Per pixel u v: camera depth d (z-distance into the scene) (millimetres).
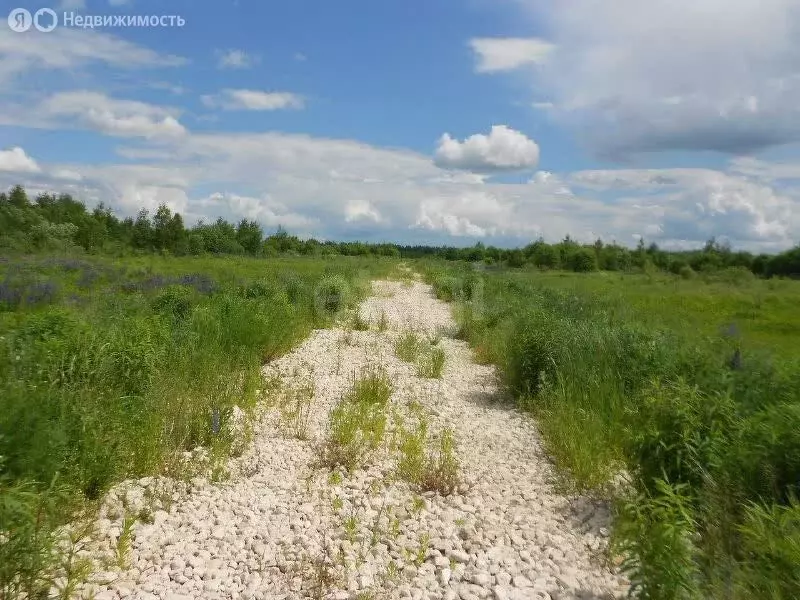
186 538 5016
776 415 5164
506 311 17609
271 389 9688
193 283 20812
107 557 4559
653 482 5207
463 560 4742
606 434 7117
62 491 5004
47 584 4035
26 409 5266
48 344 7207
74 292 17625
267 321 12758
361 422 7930
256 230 64375
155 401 7203
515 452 7395
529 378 9852
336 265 43938
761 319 16938
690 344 8938
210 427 7172
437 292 31016
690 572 3754
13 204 53344
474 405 9656
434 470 6430
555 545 4980
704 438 5246
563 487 6160
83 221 50375
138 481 5891
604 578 4477
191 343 10266
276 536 5090
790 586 3613
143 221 53094
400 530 5238
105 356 7441
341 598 4199
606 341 9750
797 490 4535
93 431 5707
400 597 4254
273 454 6973
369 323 17875
